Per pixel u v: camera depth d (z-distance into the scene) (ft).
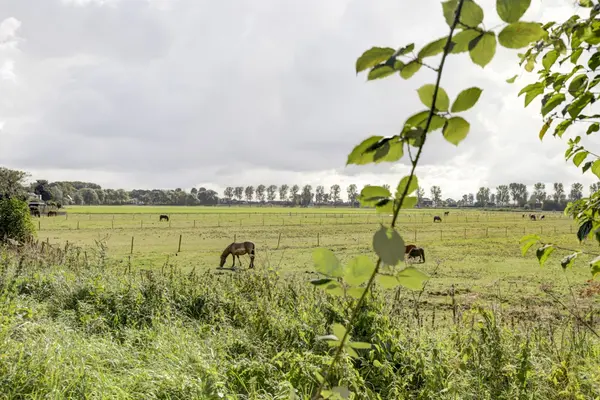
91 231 143.43
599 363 13.51
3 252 34.53
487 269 62.54
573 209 6.73
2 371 12.82
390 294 21.35
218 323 19.81
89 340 17.46
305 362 13.85
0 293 22.52
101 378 13.38
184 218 252.83
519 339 15.06
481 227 188.75
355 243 110.22
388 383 13.74
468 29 1.99
